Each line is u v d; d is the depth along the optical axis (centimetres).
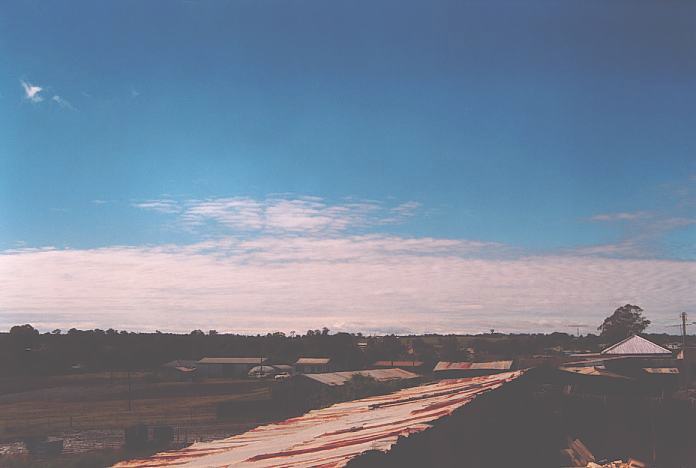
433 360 10700
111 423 5709
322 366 10675
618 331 9450
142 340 14125
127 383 9875
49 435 5066
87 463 3662
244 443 1036
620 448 3353
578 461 3052
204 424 5444
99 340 13600
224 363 11712
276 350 13988
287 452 811
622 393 4078
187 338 14975
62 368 11775
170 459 912
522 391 2986
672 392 4272
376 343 12094
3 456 3994
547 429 3369
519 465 2569
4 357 11081
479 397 1628
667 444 3234
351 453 694
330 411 1612
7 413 6656
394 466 746
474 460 1482
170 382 10044
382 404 1666
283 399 6047
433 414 1141
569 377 3953
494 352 12025
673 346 6700
